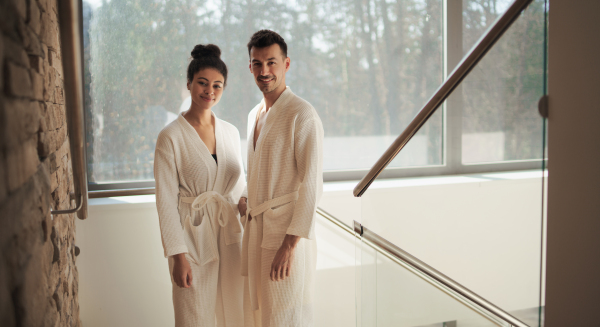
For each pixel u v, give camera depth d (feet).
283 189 5.28
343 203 8.04
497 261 3.34
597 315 3.32
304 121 5.16
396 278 4.64
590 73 3.14
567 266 3.15
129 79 7.56
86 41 7.31
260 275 5.43
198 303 5.57
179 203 5.63
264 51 5.24
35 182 2.42
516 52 3.05
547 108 2.97
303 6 8.36
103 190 7.55
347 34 8.61
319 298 7.90
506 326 3.30
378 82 8.82
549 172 3.02
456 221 3.67
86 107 7.40
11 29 2.04
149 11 7.56
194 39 7.82
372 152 8.93
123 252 7.04
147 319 7.18
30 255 2.21
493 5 9.09
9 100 1.92
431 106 3.92
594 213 3.22
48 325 2.70
